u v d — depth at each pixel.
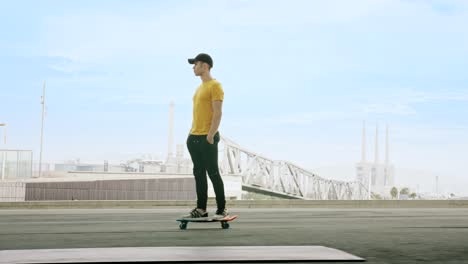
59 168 51.69
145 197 42.28
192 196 45.12
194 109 5.34
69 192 36.28
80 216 7.75
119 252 2.77
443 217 7.49
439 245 3.42
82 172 50.56
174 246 3.30
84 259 2.51
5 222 6.12
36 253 2.72
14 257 2.57
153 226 5.37
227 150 80.44
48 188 34.12
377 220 6.60
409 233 4.40
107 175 50.50
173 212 9.73
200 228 5.07
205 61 5.33
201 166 5.12
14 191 31.47
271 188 85.69
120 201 13.95
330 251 2.87
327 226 5.35
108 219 6.80
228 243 3.51
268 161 86.44
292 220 6.57
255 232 4.49
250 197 95.44
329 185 119.88
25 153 32.94
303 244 3.46
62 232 4.45
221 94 5.22
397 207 15.35
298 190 91.56
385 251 3.08
